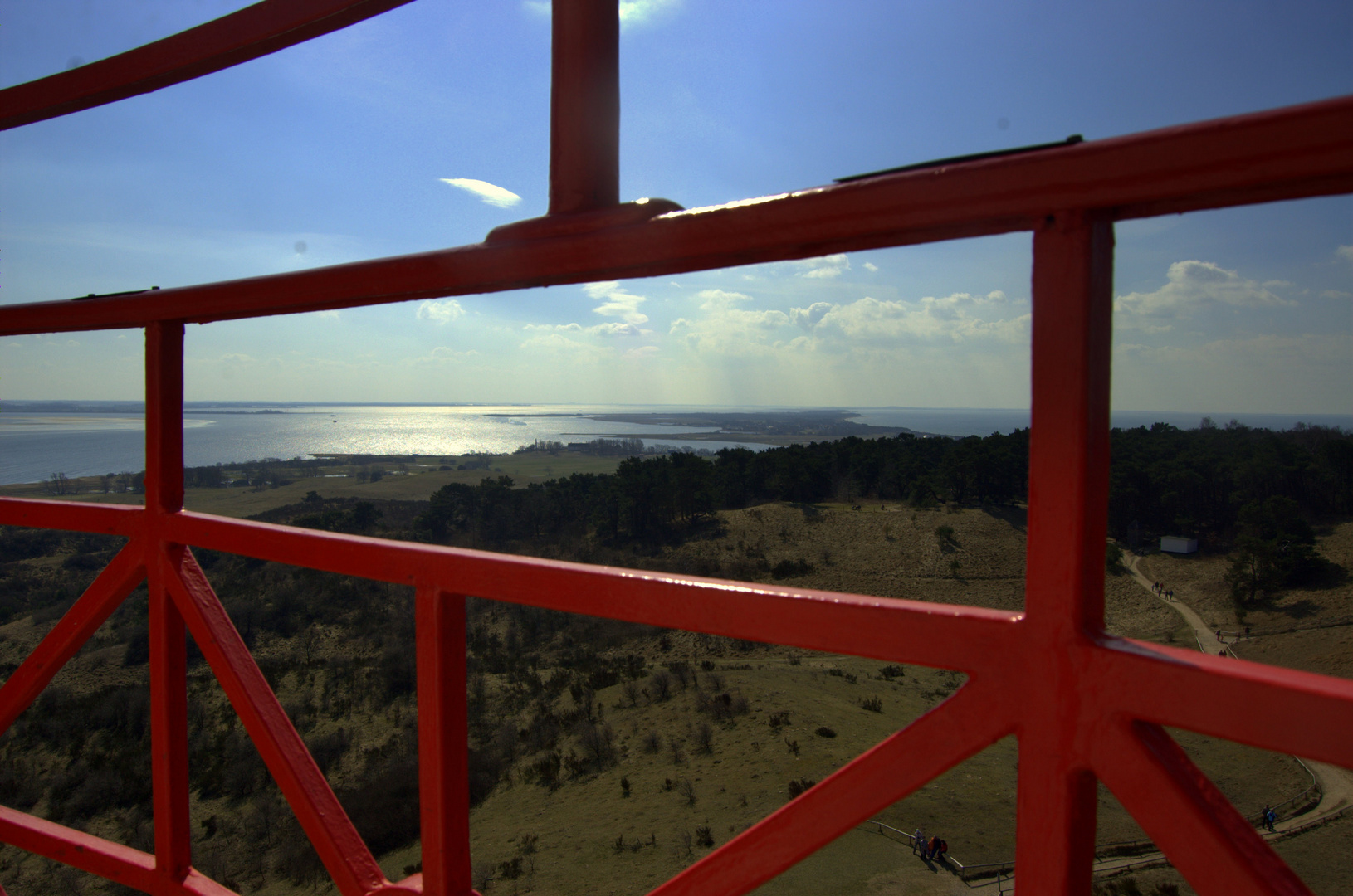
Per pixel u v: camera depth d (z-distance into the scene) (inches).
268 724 51.9
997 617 28.1
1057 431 26.3
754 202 32.1
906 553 2283.5
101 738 1323.8
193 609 55.3
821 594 32.0
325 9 47.3
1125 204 25.0
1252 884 23.0
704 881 35.4
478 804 1109.7
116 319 59.4
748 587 33.6
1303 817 957.8
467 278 42.2
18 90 64.0
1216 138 22.3
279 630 1734.7
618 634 1841.8
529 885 839.1
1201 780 24.9
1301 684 22.3
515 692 1520.7
